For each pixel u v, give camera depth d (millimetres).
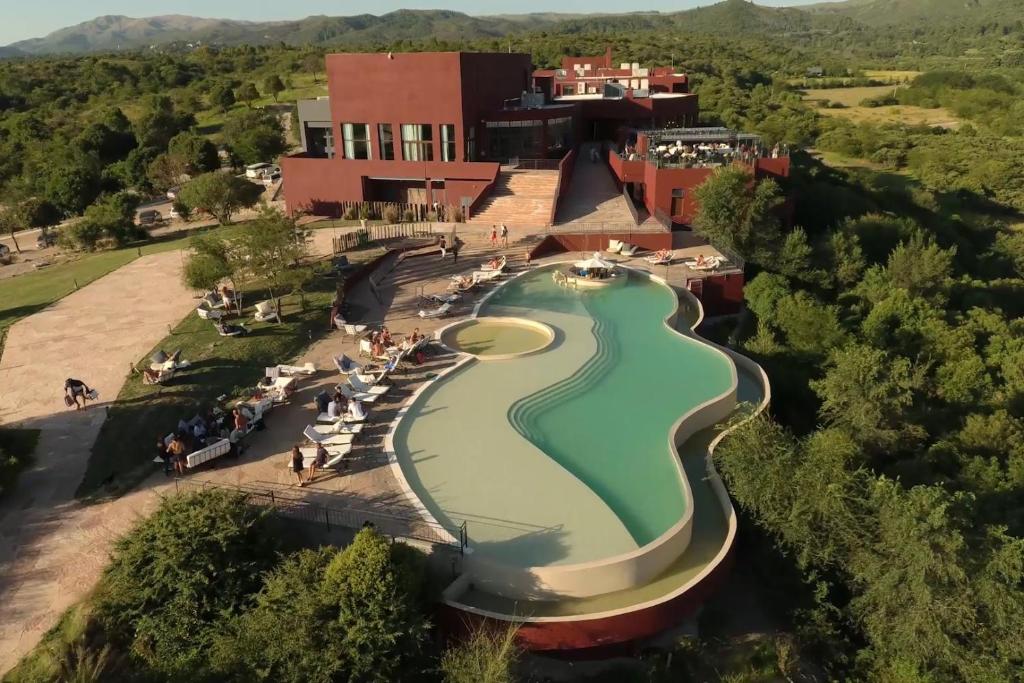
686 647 15594
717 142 47531
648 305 30656
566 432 20828
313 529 16500
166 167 67500
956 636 15820
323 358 25328
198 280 27656
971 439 26016
